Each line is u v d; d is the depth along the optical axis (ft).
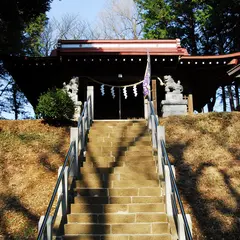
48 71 45.55
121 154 26.81
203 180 27.50
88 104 33.14
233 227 21.68
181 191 25.82
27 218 23.07
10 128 36.94
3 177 28.58
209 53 79.87
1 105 79.82
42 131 36.60
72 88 42.96
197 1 74.38
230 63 42.98
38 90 52.90
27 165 30.37
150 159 25.90
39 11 44.27
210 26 71.72
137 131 31.32
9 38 42.47
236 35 71.15
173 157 31.19
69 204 20.22
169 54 42.45
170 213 19.22
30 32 83.05
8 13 39.58
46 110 36.37
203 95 57.47
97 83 48.52
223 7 65.10
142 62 44.19
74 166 23.48
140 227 18.42
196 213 23.04
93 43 44.14
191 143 33.58
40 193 26.18
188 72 46.26
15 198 25.68
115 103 57.11
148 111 33.12
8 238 20.99
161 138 23.91
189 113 43.39
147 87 36.32
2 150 32.48
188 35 81.46
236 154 31.30
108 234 18.19
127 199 20.85
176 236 17.13
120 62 44.11
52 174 28.99
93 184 22.68
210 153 31.65
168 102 42.70
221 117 37.83
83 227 18.45
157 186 22.56
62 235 18.10
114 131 31.48
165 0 80.69
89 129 31.65
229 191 25.86
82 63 44.34
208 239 20.56
